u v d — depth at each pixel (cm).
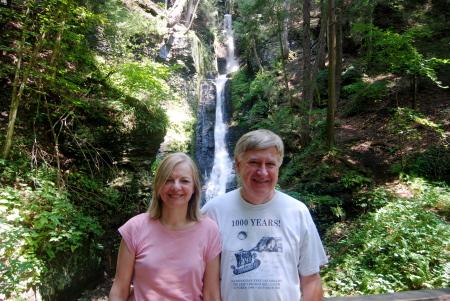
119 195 788
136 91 940
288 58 1856
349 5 1154
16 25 762
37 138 668
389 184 823
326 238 730
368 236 579
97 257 638
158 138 916
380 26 1393
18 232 424
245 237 170
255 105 1541
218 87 1797
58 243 509
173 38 1585
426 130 981
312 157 1030
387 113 1177
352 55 1658
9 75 702
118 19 994
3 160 526
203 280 174
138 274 168
